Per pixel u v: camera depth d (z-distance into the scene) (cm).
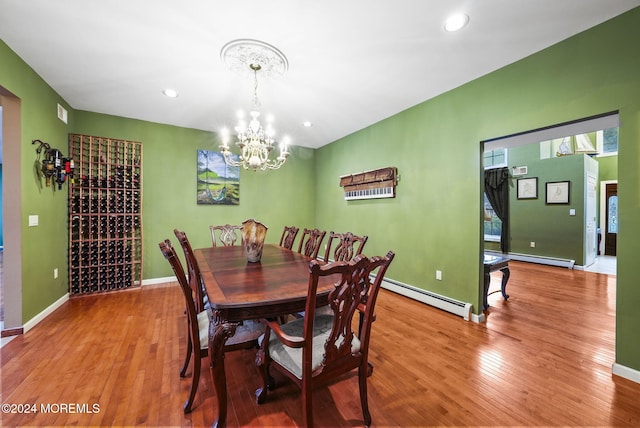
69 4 166
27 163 237
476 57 224
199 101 312
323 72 247
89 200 325
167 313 275
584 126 210
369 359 193
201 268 204
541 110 213
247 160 255
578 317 268
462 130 272
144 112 348
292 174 523
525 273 455
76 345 210
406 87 278
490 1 165
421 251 319
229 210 454
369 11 173
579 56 193
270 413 143
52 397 151
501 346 212
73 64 234
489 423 136
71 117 326
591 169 525
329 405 149
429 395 156
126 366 182
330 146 503
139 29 190
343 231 464
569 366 184
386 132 370
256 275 184
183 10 172
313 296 111
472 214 264
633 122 169
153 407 146
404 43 206
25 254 235
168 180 397
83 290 326
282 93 292
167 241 148
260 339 161
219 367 127
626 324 171
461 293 274
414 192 327
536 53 216
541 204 537
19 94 224
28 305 239
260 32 193
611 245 613
